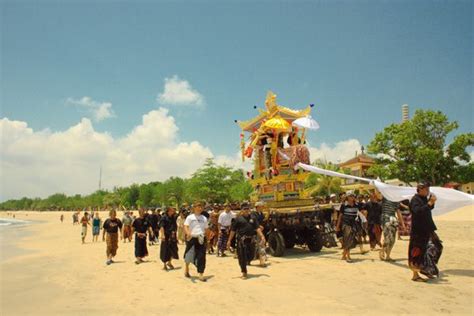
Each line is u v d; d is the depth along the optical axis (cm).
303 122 1298
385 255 1159
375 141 3312
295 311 644
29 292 944
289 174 1350
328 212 1380
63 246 2334
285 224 1214
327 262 1077
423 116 3138
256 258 1097
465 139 3017
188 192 6116
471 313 604
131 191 10806
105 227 1353
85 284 1004
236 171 5909
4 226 6378
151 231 1973
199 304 724
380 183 1031
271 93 1478
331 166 4444
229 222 1373
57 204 17688
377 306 650
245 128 1585
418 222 810
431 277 826
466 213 2822
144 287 909
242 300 730
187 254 968
